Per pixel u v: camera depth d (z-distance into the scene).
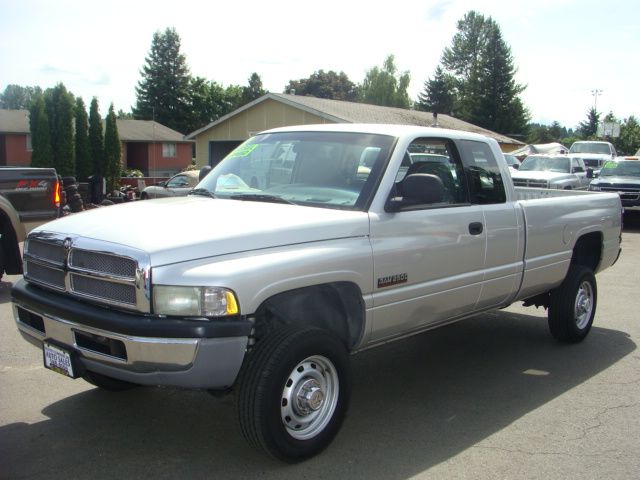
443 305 4.80
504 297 5.49
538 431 4.41
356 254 4.04
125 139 48.84
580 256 6.86
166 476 3.70
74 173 30.42
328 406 3.97
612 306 8.28
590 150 29.44
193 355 3.36
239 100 82.38
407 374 5.61
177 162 53.03
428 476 3.75
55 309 3.74
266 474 3.73
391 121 31.25
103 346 3.58
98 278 3.60
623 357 6.13
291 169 4.78
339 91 98.75
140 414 4.60
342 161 4.61
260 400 3.56
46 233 3.99
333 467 3.84
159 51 72.88
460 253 4.86
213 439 4.20
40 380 5.23
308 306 4.15
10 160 42.81
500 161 5.51
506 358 6.08
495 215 5.21
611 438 4.31
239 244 3.60
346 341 4.27
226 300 3.41
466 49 87.88
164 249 3.42
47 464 3.83
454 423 4.53
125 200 23.19
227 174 5.04
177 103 74.06
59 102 29.81
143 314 3.42
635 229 17.77
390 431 4.38
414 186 4.25
